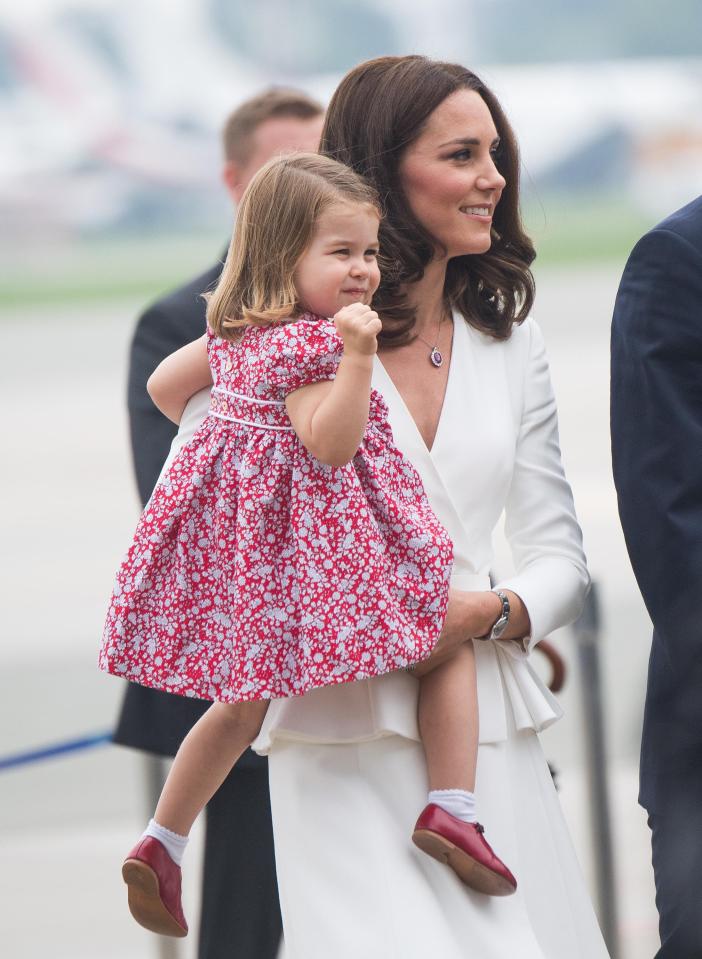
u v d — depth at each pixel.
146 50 188.75
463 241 10.69
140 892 10.86
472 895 10.26
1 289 128.62
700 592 10.48
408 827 10.30
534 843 10.66
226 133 16.12
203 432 10.38
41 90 179.62
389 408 10.59
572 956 10.59
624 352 10.88
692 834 11.09
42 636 29.64
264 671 9.84
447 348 11.05
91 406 63.09
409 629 9.88
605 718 14.47
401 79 10.66
